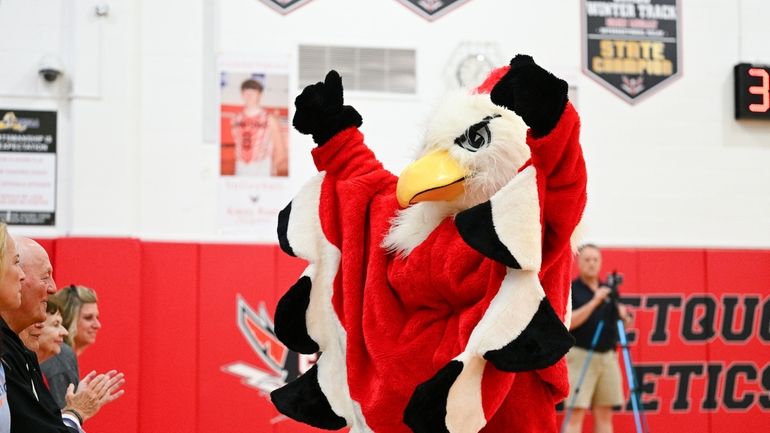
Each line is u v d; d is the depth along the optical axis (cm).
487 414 226
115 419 634
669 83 757
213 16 702
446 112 249
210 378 656
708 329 724
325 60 713
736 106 761
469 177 239
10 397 252
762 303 735
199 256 667
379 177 271
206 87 698
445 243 240
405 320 249
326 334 268
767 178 765
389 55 720
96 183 678
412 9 725
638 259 721
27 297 297
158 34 697
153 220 683
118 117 685
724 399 719
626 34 753
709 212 754
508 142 239
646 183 747
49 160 680
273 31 709
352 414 263
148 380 648
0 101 677
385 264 254
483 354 218
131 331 647
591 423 682
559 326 219
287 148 703
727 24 770
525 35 738
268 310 668
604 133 745
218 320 662
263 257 674
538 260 218
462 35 730
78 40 684
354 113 279
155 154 688
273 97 704
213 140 695
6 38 683
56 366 388
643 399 707
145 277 659
